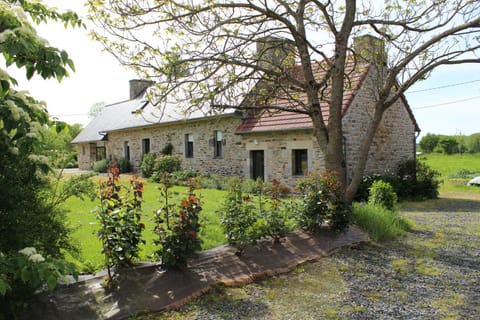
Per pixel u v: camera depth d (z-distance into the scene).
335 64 7.29
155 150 21.16
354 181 7.57
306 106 7.54
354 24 7.38
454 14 6.91
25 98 2.81
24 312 3.40
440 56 6.91
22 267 2.60
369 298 4.18
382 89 7.52
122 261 4.16
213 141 17.12
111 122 26.42
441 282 4.68
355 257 5.64
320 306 3.96
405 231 7.55
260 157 15.13
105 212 4.02
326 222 6.65
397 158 15.23
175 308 3.83
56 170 3.80
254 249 5.46
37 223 3.43
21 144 2.72
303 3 7.33
